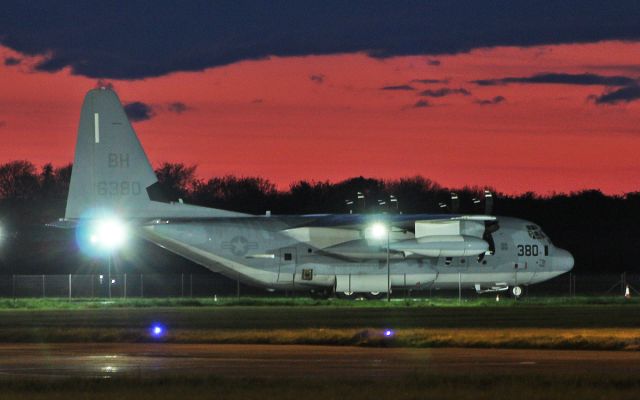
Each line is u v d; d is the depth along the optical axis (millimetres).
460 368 90875
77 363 95000
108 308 179875
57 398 74688
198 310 173000
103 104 190875
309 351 105688
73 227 188500
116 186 190625
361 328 135000
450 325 139750
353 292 198000
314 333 120000
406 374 86562
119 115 191250
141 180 192000
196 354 102688
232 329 133125
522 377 83062
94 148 190375
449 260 199500
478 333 121250
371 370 89250
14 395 75812
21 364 94375
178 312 167375
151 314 162625
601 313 164250
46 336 121562
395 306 181500
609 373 87125
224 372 88250
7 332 125625
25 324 142500
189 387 78625
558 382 80625
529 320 148750
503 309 174375
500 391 76875
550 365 92875
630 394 76000
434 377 83125
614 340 111188
